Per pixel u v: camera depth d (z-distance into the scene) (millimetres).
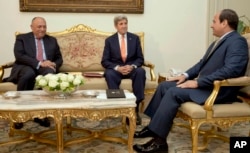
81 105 2168
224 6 4195
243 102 2490
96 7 3938
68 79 2305
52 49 3449
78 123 3160
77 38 3672
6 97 2311
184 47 4254
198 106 2271
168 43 4211
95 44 3695
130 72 3230
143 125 3105
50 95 2369
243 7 4230
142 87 3115
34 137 2533
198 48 4285
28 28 3893
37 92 2521
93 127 3037
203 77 2416
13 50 3697
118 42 3443
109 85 3115
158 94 2715
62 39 3650
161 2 4102
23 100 2213
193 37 4250
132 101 2250
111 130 2758
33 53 3357
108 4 3959
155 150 2383
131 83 3178
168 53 4234
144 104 3561
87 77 3340
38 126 3059
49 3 3852
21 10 3811
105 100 2219
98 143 2605
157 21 4137
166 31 4180
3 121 3236
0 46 3887
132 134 2295
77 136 2764
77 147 2512
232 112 2244
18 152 2410
